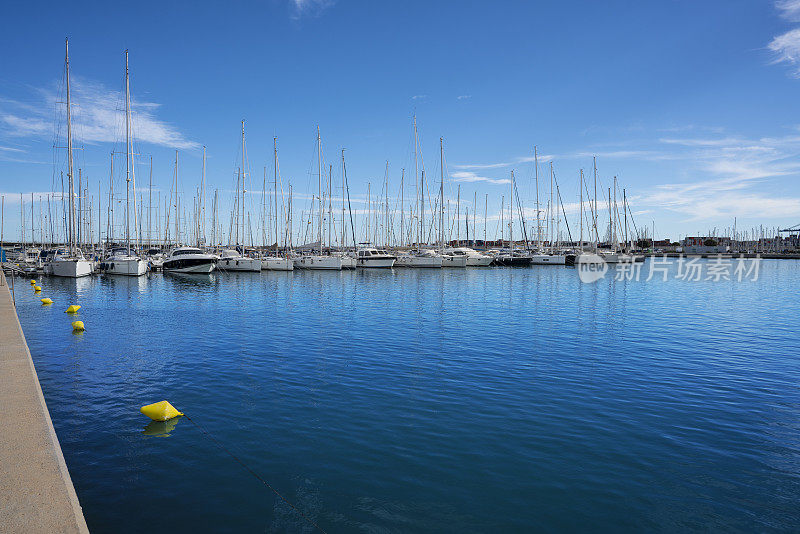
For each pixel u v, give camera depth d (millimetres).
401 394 12609
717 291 43438
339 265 68625
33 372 10258
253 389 12992
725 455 9070
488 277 59875
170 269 60625
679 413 11273
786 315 27969
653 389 13125
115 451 9125
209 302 33531
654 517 7055
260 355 17047
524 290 43062
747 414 11234
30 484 5496
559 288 45344
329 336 20719
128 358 16562
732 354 17484
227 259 65438
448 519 6945
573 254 90062
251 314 27594
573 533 6664
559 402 12008
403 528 6719
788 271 77750
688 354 17438
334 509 7188
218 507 7211
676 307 31531
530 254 91750
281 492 7664
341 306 31359
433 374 14562
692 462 8773
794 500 7527
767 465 8664
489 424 10523
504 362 16094
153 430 10141
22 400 8336
